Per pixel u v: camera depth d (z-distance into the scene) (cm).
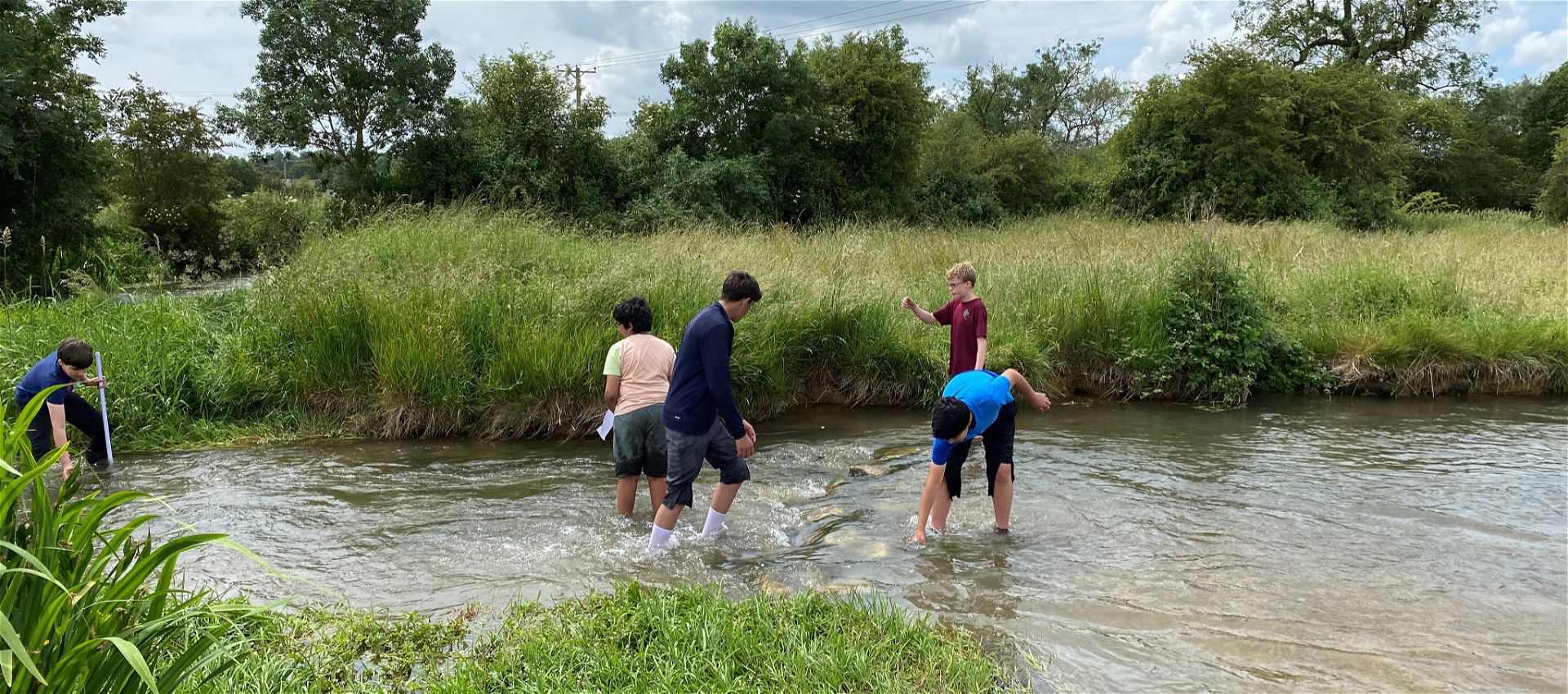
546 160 2256
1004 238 1725
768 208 2511
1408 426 843
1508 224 2683
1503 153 4584
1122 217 2656
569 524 559
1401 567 477
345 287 902
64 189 1669
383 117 2103
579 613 396
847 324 980
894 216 2869
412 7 2188
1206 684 352
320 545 516
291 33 2117
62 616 207
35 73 1623
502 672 339
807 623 381
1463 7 3431
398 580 461
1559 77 4494
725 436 528
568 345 845
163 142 2744
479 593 444
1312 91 2770
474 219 1284
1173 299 1028
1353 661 372
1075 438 803
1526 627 404
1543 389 1010
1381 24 3559
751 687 330
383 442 798
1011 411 535
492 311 895
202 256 2366
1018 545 517
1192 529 542
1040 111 5366
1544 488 627
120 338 866
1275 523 552
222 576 462
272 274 1002
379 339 853
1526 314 1135
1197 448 759
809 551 509
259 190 2714
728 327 506
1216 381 978
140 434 785
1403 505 589
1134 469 688
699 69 2556
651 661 349
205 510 584
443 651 368
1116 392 1012
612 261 1049
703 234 1348
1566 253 1595
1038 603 431
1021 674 358
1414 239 1817
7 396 767
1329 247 1526
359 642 369
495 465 711
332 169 2288
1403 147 2936
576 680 332
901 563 487
